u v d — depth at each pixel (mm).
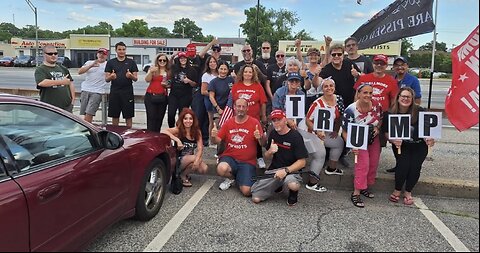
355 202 4492
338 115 4973
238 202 4516
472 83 3762
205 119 6719
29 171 2693
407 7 6082
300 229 3797
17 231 2465
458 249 3438
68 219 2820
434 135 4328
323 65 6727
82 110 7449
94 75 7281
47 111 3041
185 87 6633
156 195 4094
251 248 3387
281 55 6523
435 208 4469
